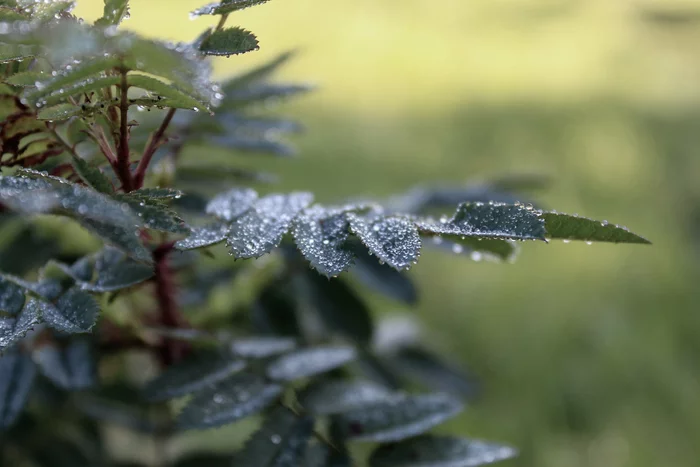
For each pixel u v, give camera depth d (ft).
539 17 7.21
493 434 2.72
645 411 2.87
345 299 1.67
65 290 1.35
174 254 1.49
